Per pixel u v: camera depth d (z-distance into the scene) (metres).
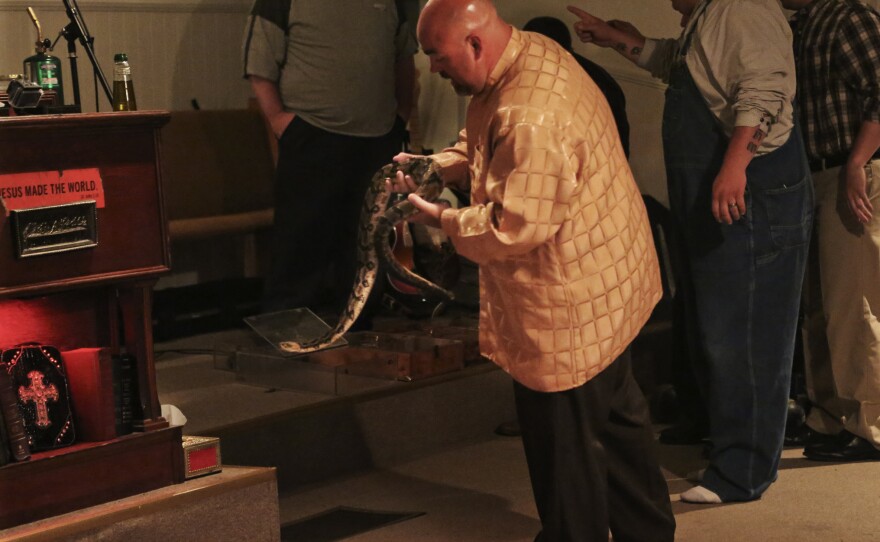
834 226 5.17
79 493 3.27
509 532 4.27
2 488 3.11
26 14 6.57
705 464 5.13
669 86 4.62
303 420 4.81
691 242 4.60
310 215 6.29
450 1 3.34
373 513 4.49
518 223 3.20
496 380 5.57
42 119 3.11
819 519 4.38
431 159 3.87
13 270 3.12
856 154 4.98
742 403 4.58
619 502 3.80
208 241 7.46
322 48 6.13
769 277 4.54
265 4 6.14
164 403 5.00
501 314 3.52
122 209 3.35
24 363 3.28
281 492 4.73
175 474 3.49
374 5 6.20
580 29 5.14
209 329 6.64
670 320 6.54
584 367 3.44
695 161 4.54
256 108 7.56
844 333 5.16
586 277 3.40
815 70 5.10
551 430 3.52
